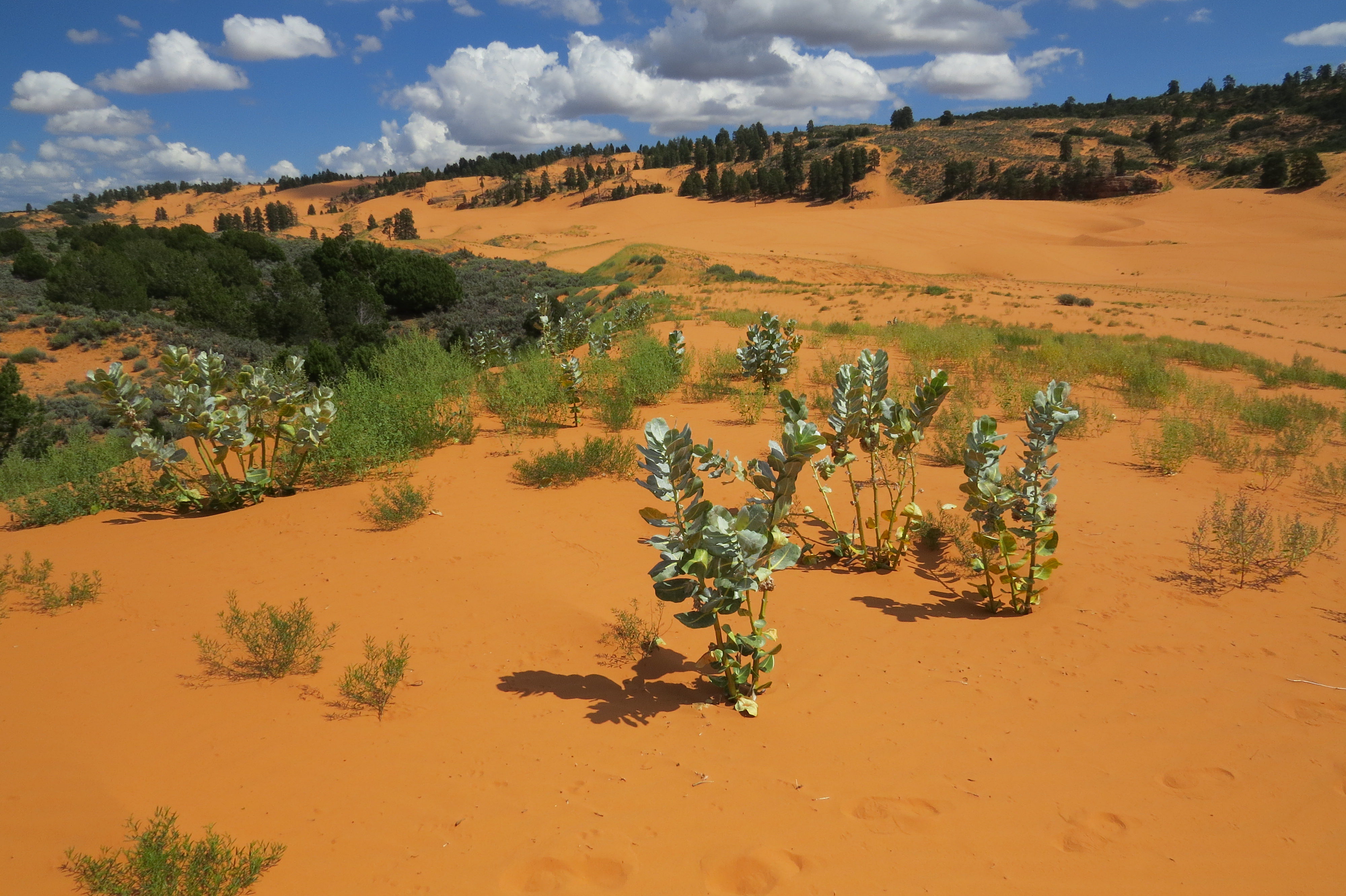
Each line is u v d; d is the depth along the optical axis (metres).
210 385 7.49
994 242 91.25
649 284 61.91
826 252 90.56
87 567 5.85
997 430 10.22
